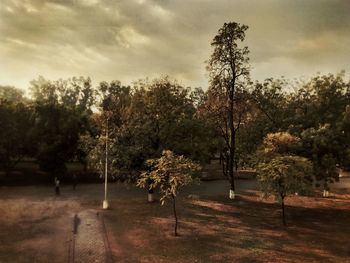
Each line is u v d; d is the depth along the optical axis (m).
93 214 25.02
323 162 27.11
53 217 23.64
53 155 40.06
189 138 33.41
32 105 43.78
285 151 26.77
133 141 31.11
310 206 28.95
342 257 17.00
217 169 59.59
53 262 15.63
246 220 24.34
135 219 23.97
